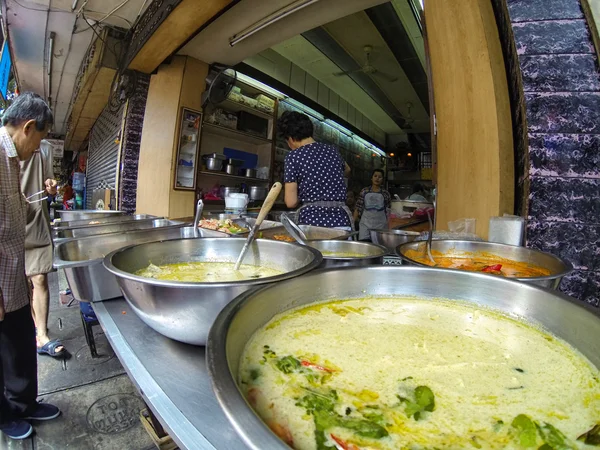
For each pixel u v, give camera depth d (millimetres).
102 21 4480
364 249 1388
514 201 1857
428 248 1393
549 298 719
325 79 6828
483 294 832
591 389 544
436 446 425
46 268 2359
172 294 679
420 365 612
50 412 1731
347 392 533
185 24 3551
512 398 522
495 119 1859
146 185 4902
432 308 843
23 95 1669
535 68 1712
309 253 1042
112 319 954
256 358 608
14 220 1622
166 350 769
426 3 2363
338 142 7941
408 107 8359
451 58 2158
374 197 4105
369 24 4797
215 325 530
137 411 1801
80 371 2158
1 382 1556
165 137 4789
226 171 5270
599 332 596
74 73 6379
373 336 715
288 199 2268
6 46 5250
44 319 2369
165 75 4777
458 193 2170
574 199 1666
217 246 1326
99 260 1090
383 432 447
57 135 12289
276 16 3525
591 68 1669
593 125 1655
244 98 5289
